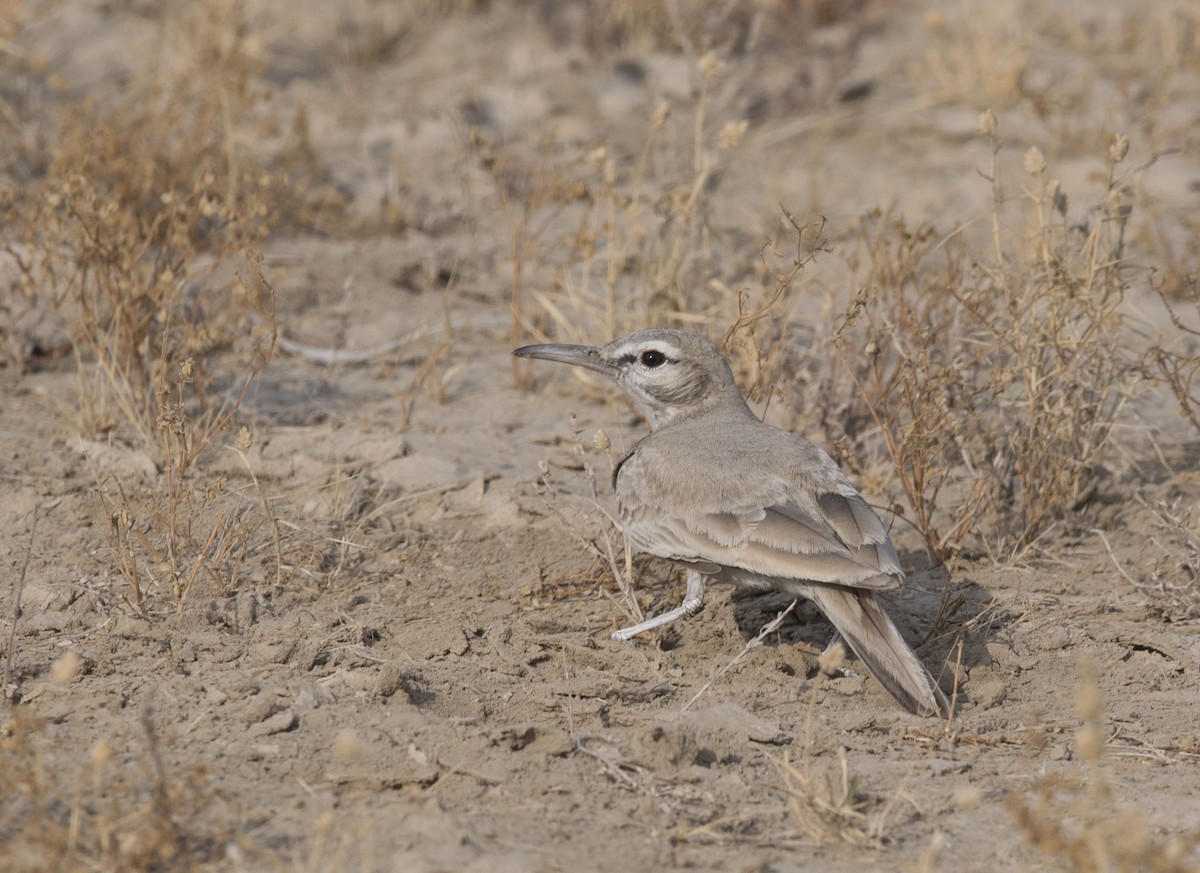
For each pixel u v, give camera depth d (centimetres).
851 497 1578
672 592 1788
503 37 4338
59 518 1900
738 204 3284
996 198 2150
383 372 2505
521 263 2547
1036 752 1447
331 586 1777
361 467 2116
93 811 1220
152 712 1423
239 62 3534
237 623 1656
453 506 2014
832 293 2267
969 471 2117
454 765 1340
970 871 1212
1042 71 4050
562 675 1597
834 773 1367
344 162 3450
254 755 1345
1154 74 4012
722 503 1584
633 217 2428
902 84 4091
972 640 1695
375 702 1472
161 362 2011
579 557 1867
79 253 2219
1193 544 1800
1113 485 2109
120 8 4116
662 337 1808
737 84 3684
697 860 1212
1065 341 1969
